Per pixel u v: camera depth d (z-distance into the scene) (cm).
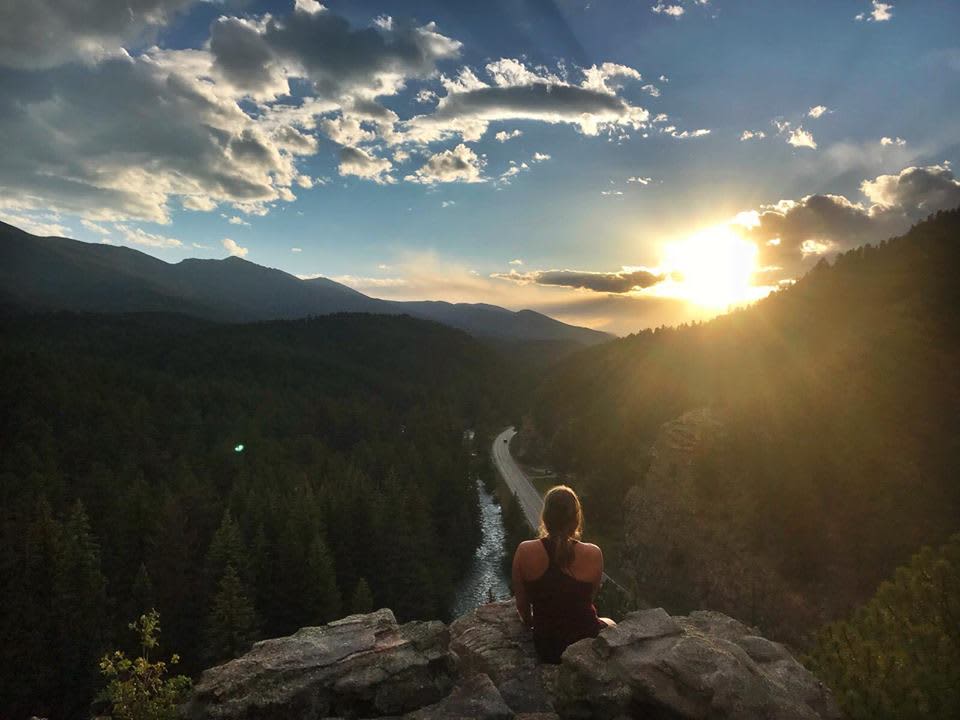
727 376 9700
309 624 5034
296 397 16425
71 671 4069
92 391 12406
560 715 540
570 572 652
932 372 5203
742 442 6059
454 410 19900
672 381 11212
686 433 7312
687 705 481
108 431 10656
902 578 897
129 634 4322
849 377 5659
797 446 5225
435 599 6291
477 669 697
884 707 561
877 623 810
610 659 546
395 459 10919
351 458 11769
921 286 8419
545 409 16375
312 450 12350
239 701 583
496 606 884
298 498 6662
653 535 6894
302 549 5288
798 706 478
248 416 14062
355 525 6431
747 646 589
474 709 571
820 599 4444
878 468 4616
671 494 6894
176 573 5100
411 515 7550
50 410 10981
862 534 4391
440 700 612
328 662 632
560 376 18275
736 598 5197
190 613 4928
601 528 9319
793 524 4869
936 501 4162
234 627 4250
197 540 6259
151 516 5938
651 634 575
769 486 5306
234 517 6975
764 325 10831
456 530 8031
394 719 568
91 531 6462
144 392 14012
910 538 4059
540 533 684
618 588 6725
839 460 4850
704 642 547
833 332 8444
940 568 821
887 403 5069
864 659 672
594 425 12625
